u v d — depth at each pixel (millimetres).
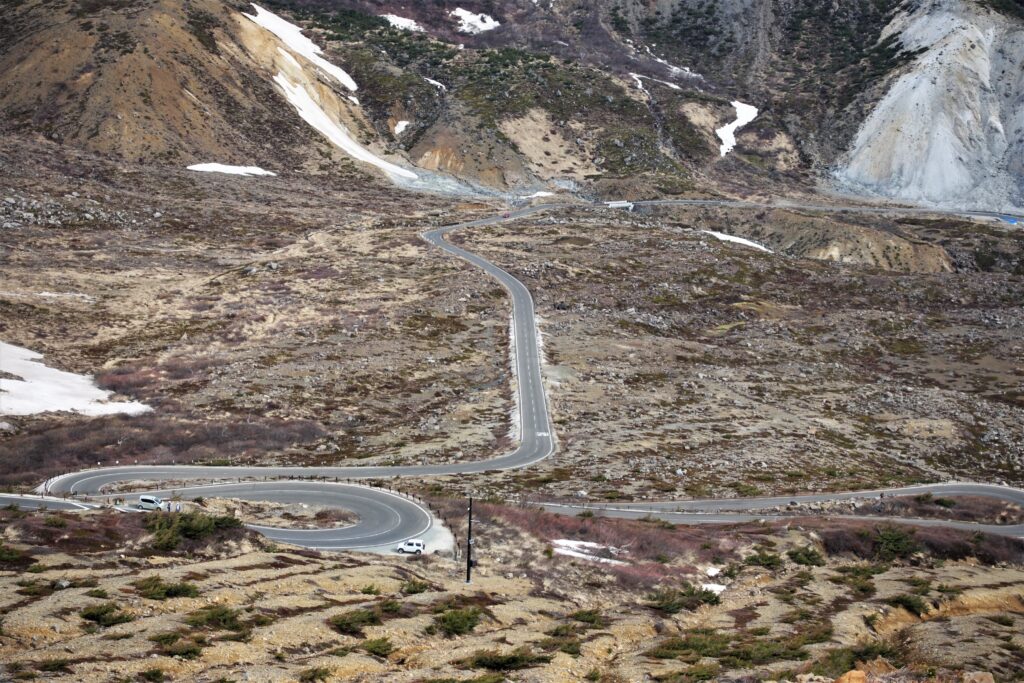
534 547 59375
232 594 41375
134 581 40531
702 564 62562
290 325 125688
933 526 77938
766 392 119625
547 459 88500
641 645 44562
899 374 134000
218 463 80750
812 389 123188
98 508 55531
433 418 100125
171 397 98688
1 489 67062
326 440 91125
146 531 47812
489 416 102000
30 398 91375
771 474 89375
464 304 138625
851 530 72750
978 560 72438
